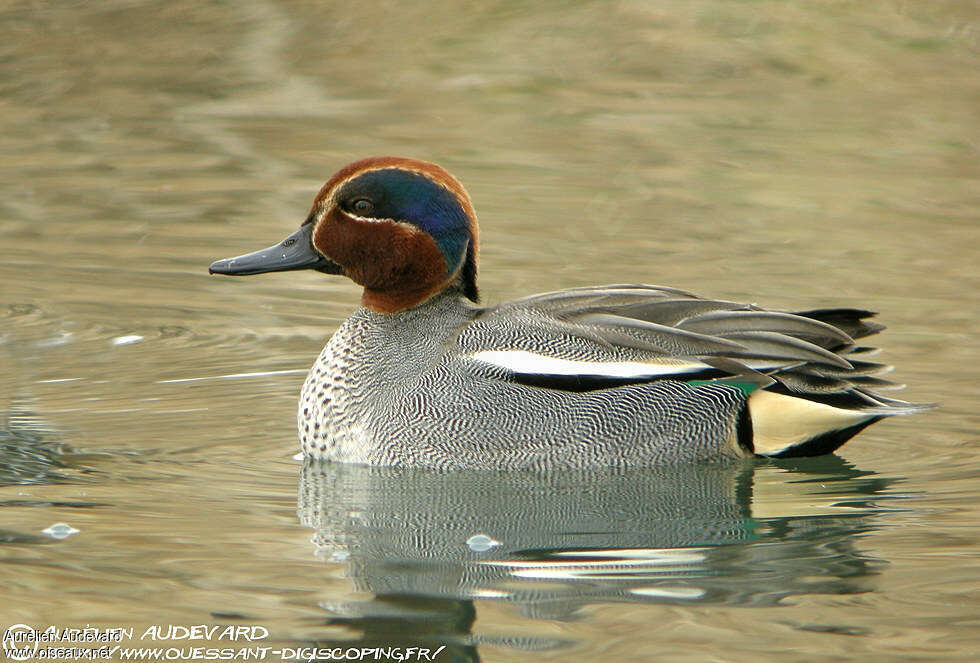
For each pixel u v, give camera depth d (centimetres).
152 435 1240
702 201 2105
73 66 2725
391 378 1187
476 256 1238
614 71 2733
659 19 2927
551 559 957
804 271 1798
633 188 2175
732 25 2905
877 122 2461
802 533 1011
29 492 1078
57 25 2897
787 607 863
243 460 1185
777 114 2516
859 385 1192
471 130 2453
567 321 1198
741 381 1171
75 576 908
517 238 1934
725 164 2281
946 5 2931
